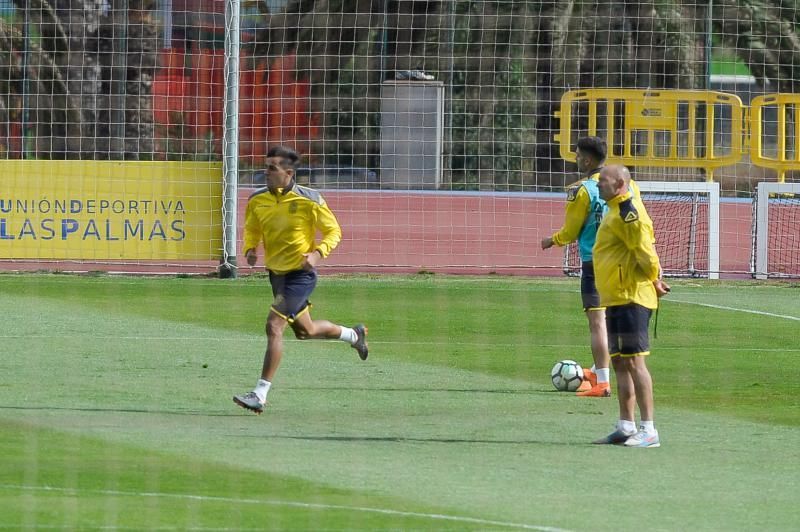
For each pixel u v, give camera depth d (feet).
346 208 288.10
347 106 368.68
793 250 252.83
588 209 114.73
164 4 334.65
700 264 247.91
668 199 254.68
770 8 335.67
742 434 97.86
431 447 91.20
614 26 376.48
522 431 98.37
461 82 383.86
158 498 73.97
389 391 117.70
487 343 153.28
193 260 230.27
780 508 73.46
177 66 336.49
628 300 91.91
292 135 355.97
